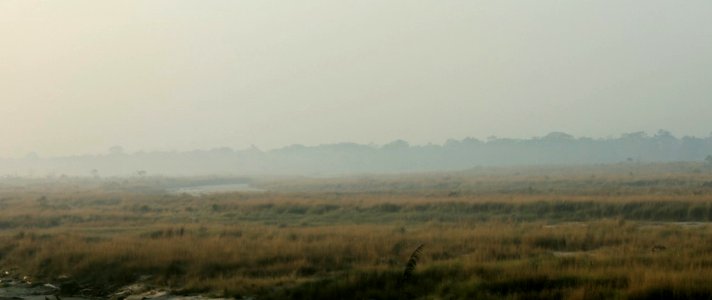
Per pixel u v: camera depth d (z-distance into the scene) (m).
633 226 34.03
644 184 81.06
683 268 19.86
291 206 53.28
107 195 77.31
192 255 25.89
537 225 36.56
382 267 22.97
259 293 20.55
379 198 59.69
